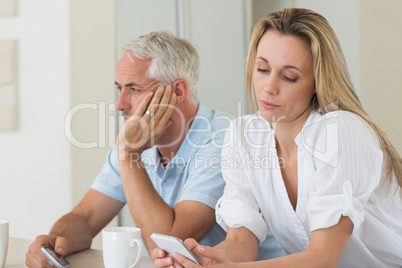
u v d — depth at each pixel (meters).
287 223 2.24
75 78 4.41
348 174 1.90
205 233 2.61
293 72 1.94
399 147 5.32
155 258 1.81
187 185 2.71
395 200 2.09
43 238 2.34
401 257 2.12
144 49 2.85
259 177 2.24
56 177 4.46
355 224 1.88
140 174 2.69
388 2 5.23
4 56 4.50
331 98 1.96
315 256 1.85
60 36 4.39
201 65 5.10
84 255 2.52
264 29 2.02
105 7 4.66
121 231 2.03
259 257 2.82
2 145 4.64
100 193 3.02
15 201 4.62
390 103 5.29
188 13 5.00
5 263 2.29
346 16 5.27
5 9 4.54
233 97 5.40
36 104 4.50
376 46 5.23
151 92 2.84
